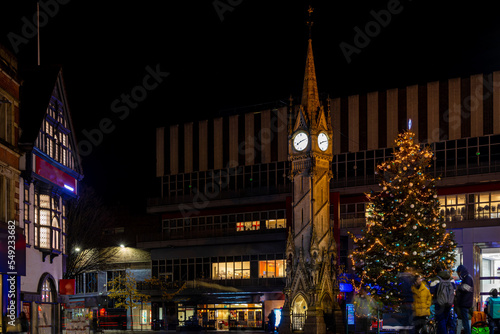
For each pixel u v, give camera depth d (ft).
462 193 217.15
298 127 187.11
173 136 279.69
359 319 147.23
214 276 262.67
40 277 127.44
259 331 238.27
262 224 256.11
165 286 267.80
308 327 171.63
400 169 160.66
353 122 237.66
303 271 178.19
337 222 231.91
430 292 64.03
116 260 288.51
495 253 213.66
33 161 123.75
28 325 111.45
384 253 152.05
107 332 228.84
